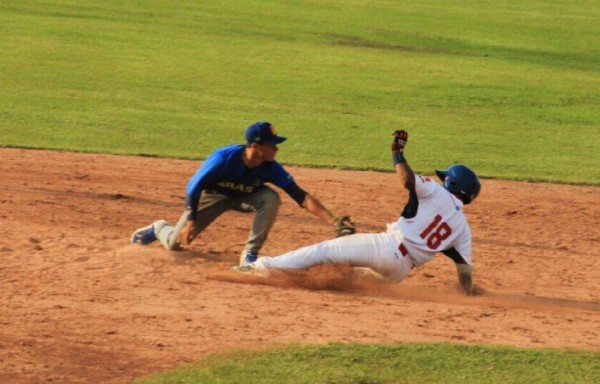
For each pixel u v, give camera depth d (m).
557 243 31.44
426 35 87.94
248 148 24.19
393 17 95.56
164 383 16.91
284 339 19.39
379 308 22.05
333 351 18.59
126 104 54.97
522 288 25.70
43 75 61.41
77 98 55.66
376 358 18.33
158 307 21.33
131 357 18.19
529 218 35.12
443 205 23.48
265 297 22.47
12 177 36.69
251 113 54.59
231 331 19.78
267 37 81.25
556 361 18.66
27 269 23.98
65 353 18.27
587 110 61.25
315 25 88.88
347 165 43.06
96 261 24.77
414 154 46.78
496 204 37.12
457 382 17.41
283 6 97.44
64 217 30.36
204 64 68.56
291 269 23.75
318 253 23.64
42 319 20.19
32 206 31.64
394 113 57.22
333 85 64.31
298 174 40.66
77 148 43.53
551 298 24.67
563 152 49.31
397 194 37.66
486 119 57.22
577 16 101.88
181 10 92.00
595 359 18.84
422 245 23.38
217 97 58.56
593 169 45.34
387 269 23.53
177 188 36.59
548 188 40.78
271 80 64.62
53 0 92.12
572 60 80.88
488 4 105.88
